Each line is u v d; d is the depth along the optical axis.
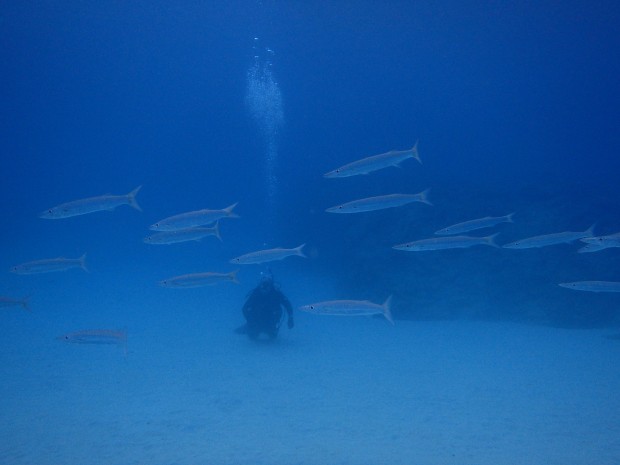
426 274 15.94
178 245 36.19
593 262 14.50
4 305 7.49
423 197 7.85
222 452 5.55
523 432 6.20
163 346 11.27
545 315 13.98
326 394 7.84
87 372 9.07
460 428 6.34
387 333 12.86
